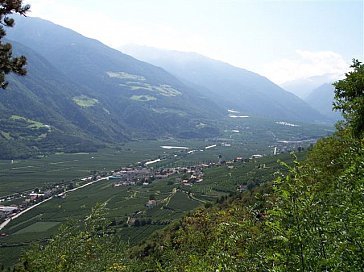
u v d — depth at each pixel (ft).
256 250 35.06
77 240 75.82
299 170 33.96
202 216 90.12
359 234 28.71
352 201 32.37
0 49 63.87
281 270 29.30
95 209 79.97
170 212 498.28
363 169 35.99
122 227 443.32
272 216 32.60
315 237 29.17
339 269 27.89
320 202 31.83
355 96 98.37
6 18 63.21
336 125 105.50
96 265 81.30
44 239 440.86
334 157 82.99
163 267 81.87
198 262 43.68
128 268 98.48
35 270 75.92
